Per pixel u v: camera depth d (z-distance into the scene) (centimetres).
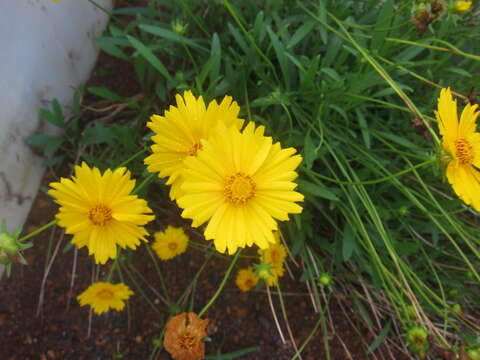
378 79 21
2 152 21
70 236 24
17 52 21
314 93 23
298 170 22
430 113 24
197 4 27
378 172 22
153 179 23
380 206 24
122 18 30
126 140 23
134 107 26
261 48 25
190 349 17
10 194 22
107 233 17
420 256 25
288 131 23
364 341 24
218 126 15
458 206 25
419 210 24
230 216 16
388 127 25
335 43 23
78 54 26
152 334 23
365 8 27
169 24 26
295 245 23
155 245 22
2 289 23
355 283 25
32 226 24
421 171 24
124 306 23
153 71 26
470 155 17
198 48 25
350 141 23
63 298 23
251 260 24
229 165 15
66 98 26
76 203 16
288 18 25
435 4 19
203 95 22
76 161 25
